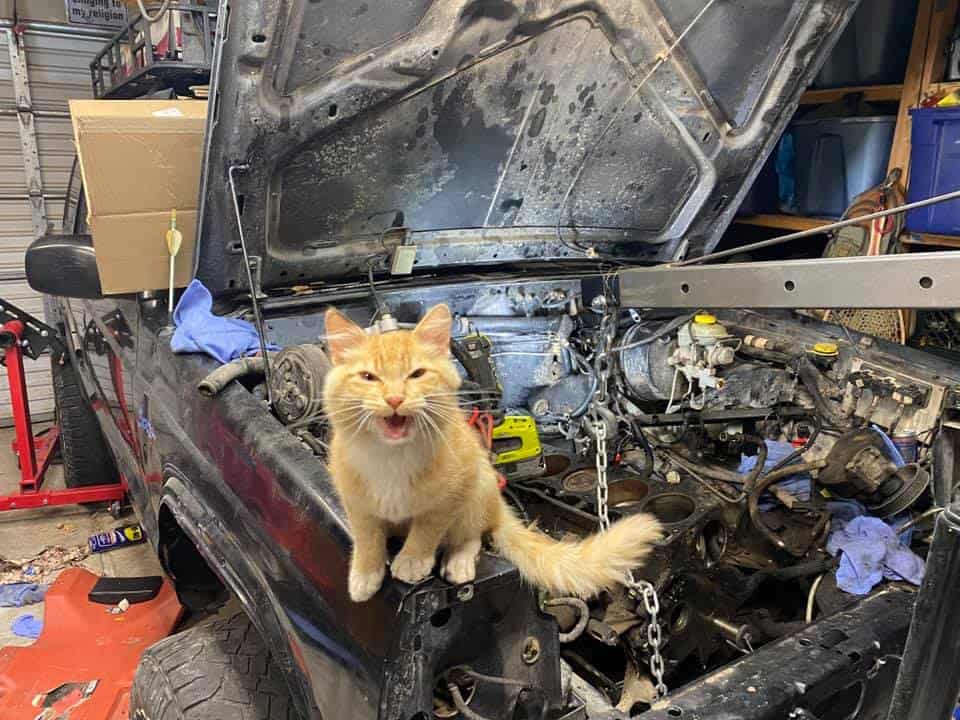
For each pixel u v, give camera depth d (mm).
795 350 2506
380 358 1103
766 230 4281
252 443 1549
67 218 3443
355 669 1166
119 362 2621
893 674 1553
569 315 2646
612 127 2391
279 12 1579
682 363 2439
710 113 2494
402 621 1077
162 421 2080
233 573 1565
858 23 3453
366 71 1802
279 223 2080
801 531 2025
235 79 1647
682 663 1813
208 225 1939
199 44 2732
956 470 2010
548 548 1266
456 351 2234
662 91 2346
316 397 1662
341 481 1139
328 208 2131
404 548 1131
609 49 2143
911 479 2088
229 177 1827
